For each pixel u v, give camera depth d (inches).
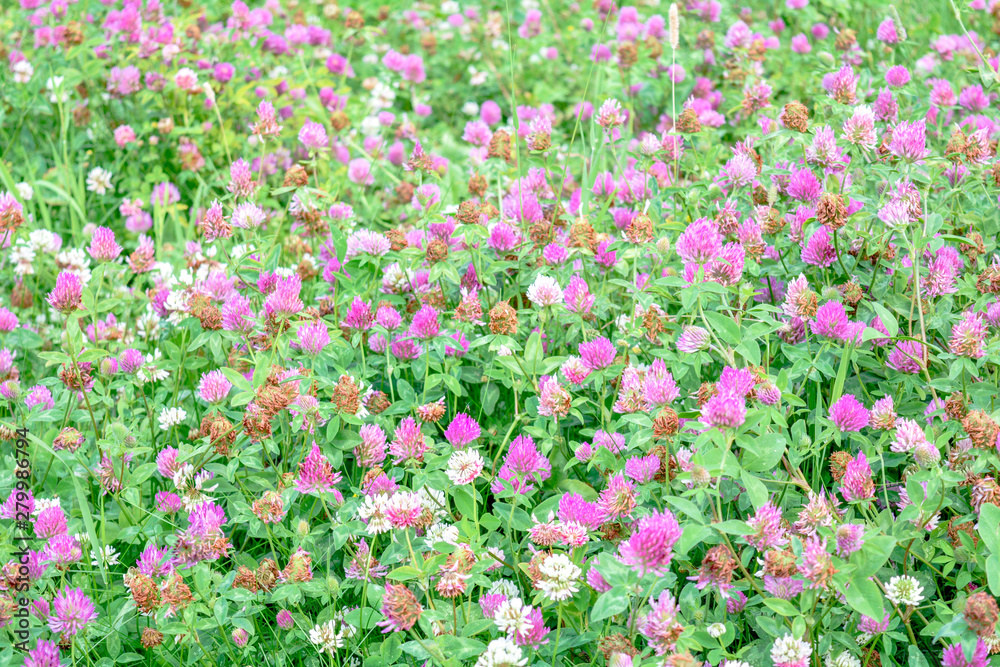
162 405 129.8
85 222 189.0
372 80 227.8
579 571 83.0
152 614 95.8
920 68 182.1
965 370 102.0
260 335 120.9
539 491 108.6
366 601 99.3
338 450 105.7
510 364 107.3
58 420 119.3
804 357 99.9
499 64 262.7
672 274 114.7
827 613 87.4
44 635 97.1
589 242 121.1
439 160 187.5
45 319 154.1
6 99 214.1
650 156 138.2
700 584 83.0
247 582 94.3
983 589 87.0
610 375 104.7
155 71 214.1
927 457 85.7
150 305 141.1
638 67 213.3
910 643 90.4
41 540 101.9
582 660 95.1
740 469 81.3
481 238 127.0
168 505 107.4
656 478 93.0
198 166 197.9
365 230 121.1
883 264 109.9
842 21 239.1
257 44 236.5
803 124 122.8
